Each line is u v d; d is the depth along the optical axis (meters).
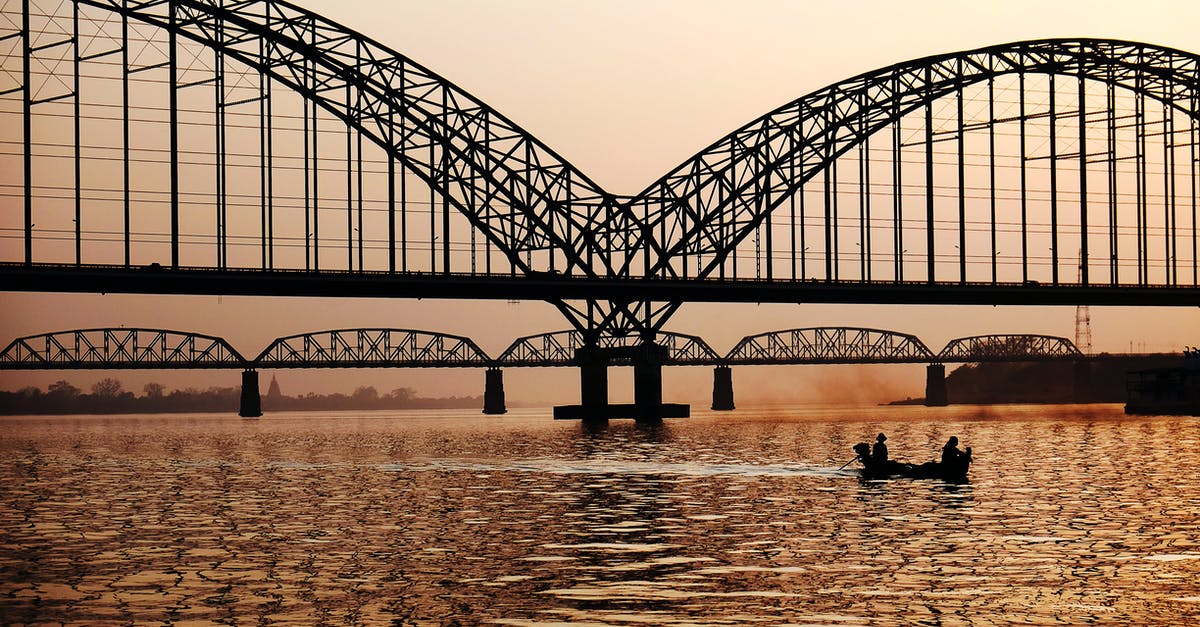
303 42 126.19
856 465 80.44
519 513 54.12
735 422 190.00
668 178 147.62
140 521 52.41
